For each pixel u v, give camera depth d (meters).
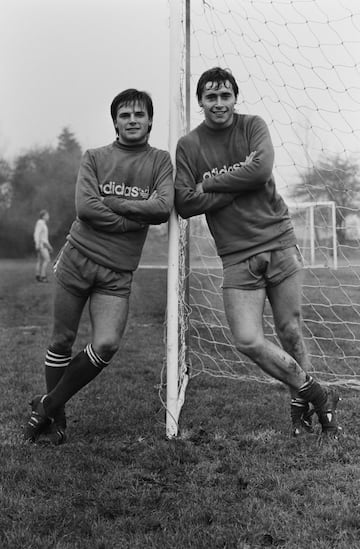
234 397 4.66
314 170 6.86
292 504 2.79
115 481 3.03
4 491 2.93
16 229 32.31
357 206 7.72
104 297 3.50
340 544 2.40
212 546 2.42
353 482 3.02
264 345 3.50
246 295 3.52
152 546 2.43
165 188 3.47
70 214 33.41
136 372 5.50
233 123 3.57
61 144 41.06
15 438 3.70
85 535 2.53
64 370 3.73
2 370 5.57
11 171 34.41
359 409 4.27
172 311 3.75
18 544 2.43
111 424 4.01
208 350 6.36
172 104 3.72
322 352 5.71
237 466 3.24
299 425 3.75
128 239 3.47
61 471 3.15
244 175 3.38
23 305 10.17
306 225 8.45
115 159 3.50
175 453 3.41
